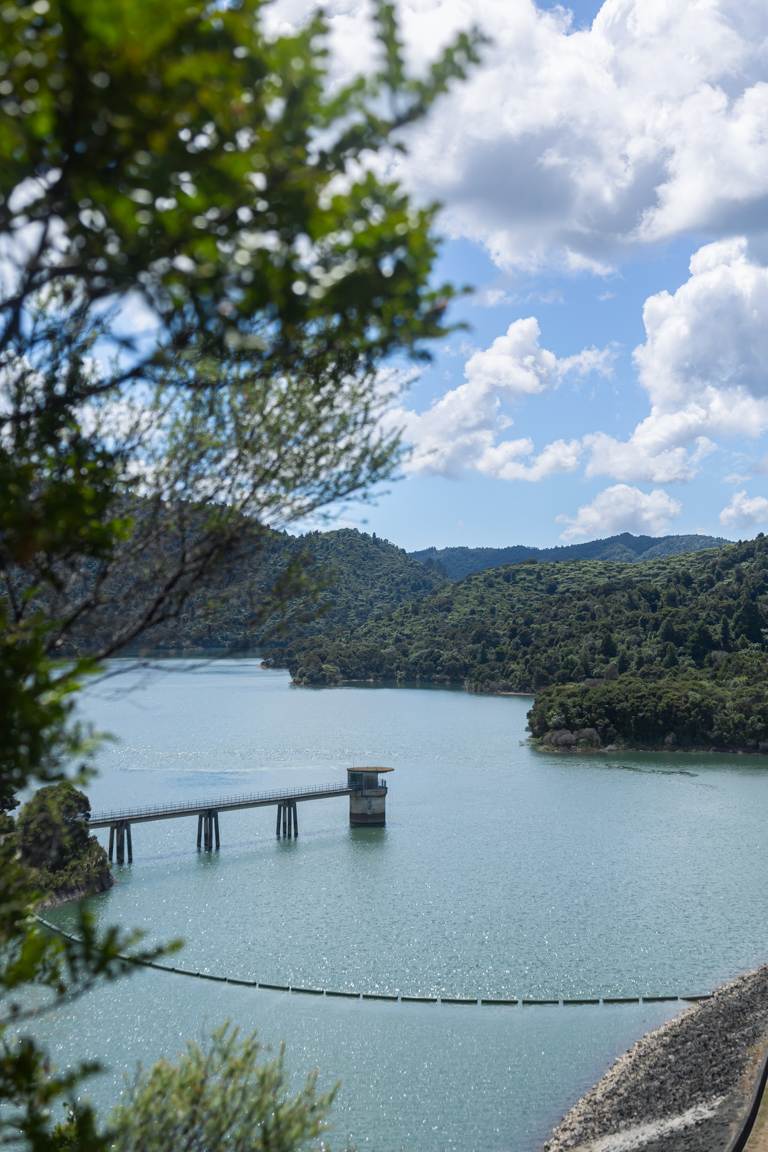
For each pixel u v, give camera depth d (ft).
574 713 489.26
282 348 23.36
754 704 476.13
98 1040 145.28
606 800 345.31
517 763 432.25
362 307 18.61
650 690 491.31
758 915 213.05
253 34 16.60
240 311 18.10
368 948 191.62
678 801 343.67
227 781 367.45
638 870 250.37
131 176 16.21
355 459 30.58
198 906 218.38
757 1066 131.95
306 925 205.46
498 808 330.13
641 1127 123.24
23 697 21.21
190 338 22.94
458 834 291.58
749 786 375.66
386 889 233.14
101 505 24.66
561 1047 150.30
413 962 184.34
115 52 15.10
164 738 490.08
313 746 468.34
